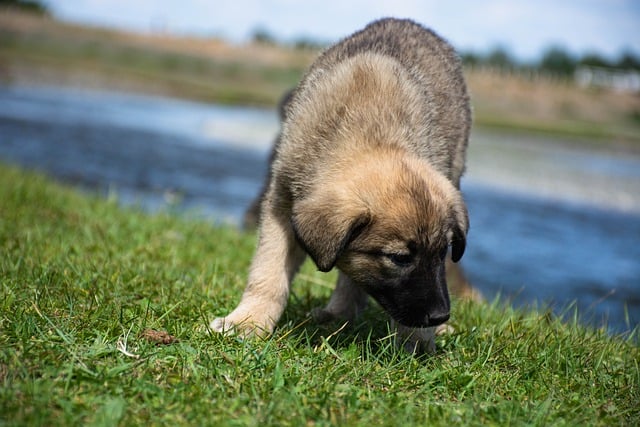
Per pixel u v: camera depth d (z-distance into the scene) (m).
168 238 1.69
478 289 1.91
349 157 1.24
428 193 1.19
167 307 1.26
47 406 1.03
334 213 1.18
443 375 1.17
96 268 1.38
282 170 1.26
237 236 1.84
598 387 1.20
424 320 1.18
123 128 4.55
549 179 3.75
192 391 1.07
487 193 3.30
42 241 1.52
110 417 1.01
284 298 1.27
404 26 1.48
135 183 2.97
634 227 2.90
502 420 1.08
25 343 1.11
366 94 1.28
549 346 1.28
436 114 1.36
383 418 1.07
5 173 2.25
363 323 1.31
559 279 2.12
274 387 1.10
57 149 3.57
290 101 1.39
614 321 1.76
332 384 1.12
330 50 1.41
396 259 1.19
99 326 1.18
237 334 1.21
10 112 4.68
